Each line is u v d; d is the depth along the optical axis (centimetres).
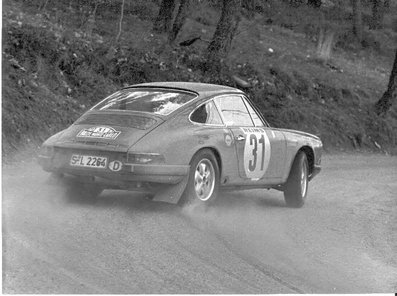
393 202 1402
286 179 1187
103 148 907
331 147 2756
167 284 664
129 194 1103
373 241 1018
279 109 2691
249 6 3809
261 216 1094
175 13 3122
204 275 712
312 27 4028
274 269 786
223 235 902
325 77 3278
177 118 972
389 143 3116
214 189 1004
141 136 920
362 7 4862
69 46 1952
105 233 820
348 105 3161
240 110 1099
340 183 1667
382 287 777
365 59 4534
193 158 962
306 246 930
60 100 1770
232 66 2725
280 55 3325
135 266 707
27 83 1695
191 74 2344
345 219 1159
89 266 687
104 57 2062
